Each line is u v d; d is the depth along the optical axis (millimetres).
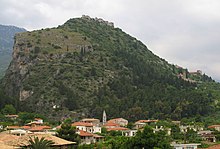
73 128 100125
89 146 91875
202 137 132375
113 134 141625
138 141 77062
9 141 62750
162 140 79312
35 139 59500
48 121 198375
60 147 67062
